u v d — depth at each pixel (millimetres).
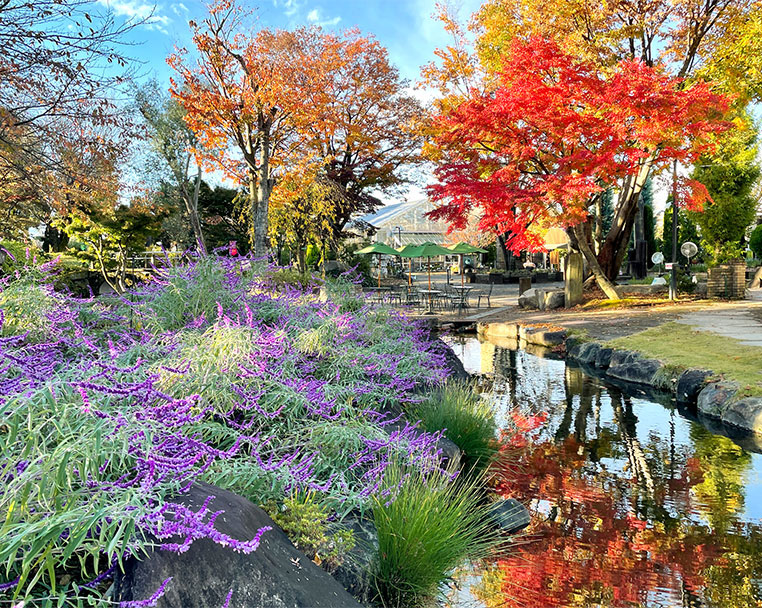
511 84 15586
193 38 16406
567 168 14844
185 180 23516
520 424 7234
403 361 5824
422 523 3021
